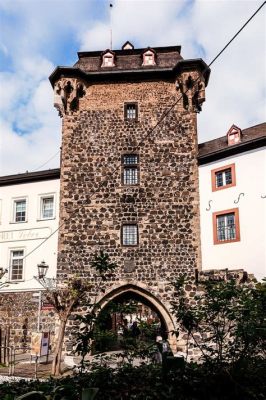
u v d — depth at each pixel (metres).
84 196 21.62
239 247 19.66
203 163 21.89
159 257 20.52
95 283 20.25
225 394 6.14
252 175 20.06
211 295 6.54
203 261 20.52
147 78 23.12
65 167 22.05
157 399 5.94
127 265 20.45
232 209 20.28
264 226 19.19
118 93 23.03
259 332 6.02
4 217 24.16
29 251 22.98
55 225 22.83
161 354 7.18
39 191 23.77
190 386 6.25
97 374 6.55
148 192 21.45
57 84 22.88
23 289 22.41
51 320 21.23
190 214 21.05
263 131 21.72
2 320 22.27
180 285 7.45
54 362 14.86
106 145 22.27
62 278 20.47
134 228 21.11
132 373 6.84
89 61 24.11
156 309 19.97
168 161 21.84
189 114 22.34
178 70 22.56
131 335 7.52
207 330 6.77
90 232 21.09
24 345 21.44
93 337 6.54
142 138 22.27
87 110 22.84
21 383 6.94
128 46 25.06
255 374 6.36
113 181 21.73
